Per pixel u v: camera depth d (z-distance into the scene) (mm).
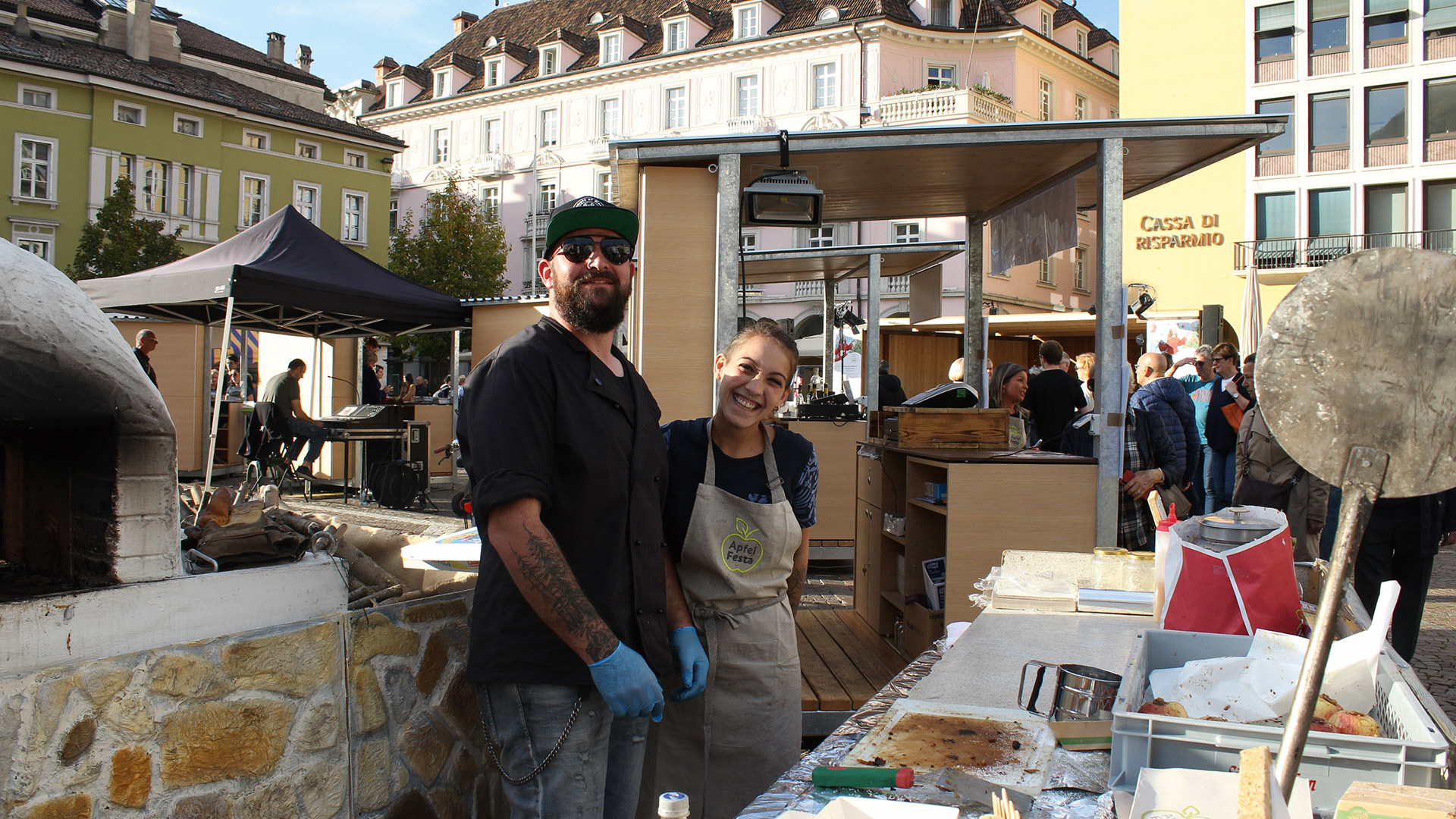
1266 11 24656
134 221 24453
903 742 1453
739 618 2293
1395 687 1392
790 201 4320
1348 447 1049
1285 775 989
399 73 44938
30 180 28281
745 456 2363
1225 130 4188
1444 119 22906
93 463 1952
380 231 36938
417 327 10820
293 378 9445
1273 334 1099
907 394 11641
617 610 1869
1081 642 2084
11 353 1698
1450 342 1030
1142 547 4434
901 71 32562
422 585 3107
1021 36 32000
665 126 37094
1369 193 23797
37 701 1704
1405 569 4340
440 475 12242
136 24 31766
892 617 4617
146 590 1901
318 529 2484
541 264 1991
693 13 36438
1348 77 23766
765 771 2291
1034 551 2906
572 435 1808
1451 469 1014
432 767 2506
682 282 4430
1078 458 3990
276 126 33531
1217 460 7539
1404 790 1115
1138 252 25641
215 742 1990
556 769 1821
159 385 11781
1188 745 1272
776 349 2256
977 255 6312
